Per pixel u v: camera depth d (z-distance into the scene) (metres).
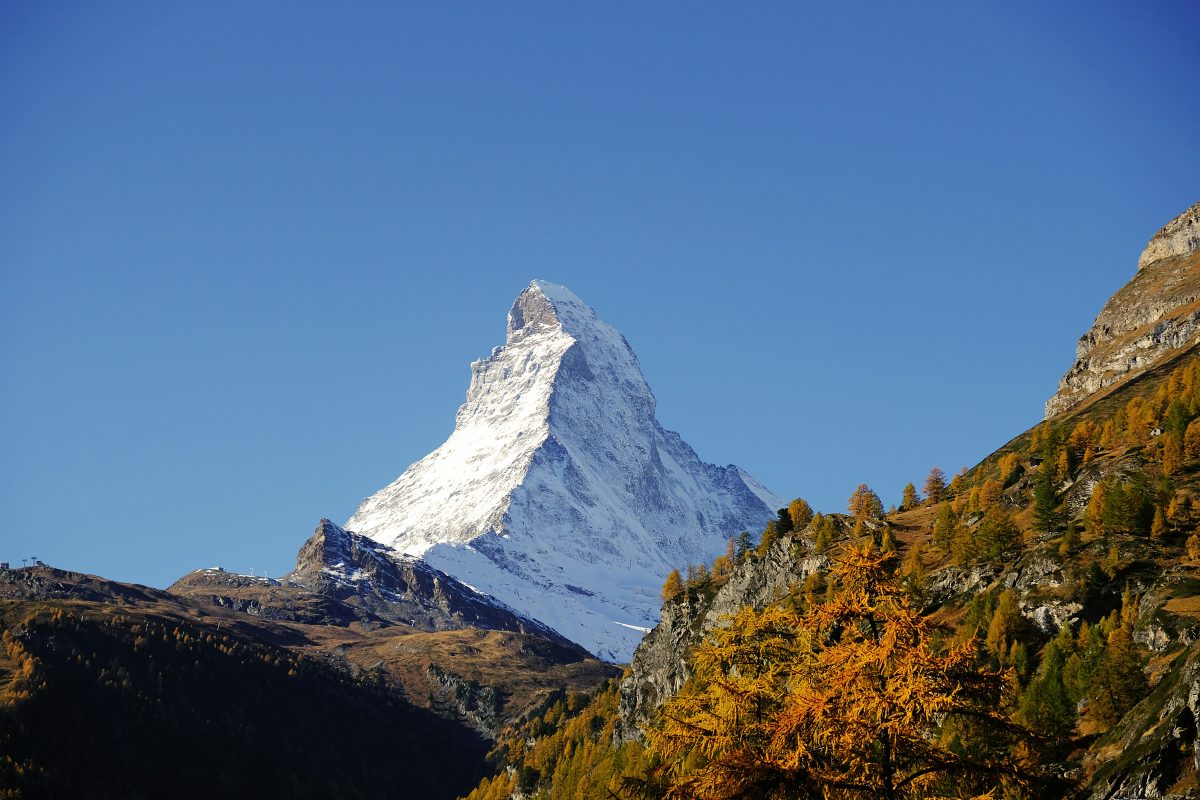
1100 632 114.81
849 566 43.81
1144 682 90.56
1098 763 68.06
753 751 41.34
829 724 39.09
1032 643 127.56
